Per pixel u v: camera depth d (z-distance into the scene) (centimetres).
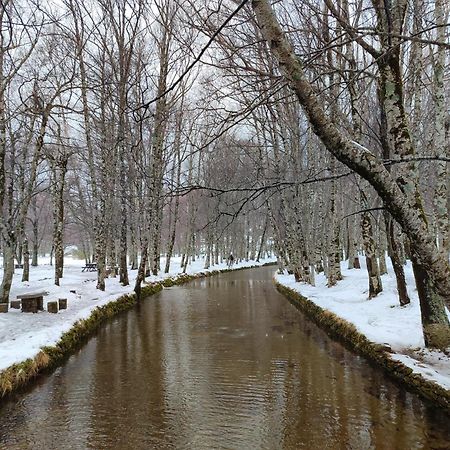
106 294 1705
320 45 711
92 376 778
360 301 1313
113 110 1582
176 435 534
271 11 366
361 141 1113
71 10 1500
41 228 4253
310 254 1895
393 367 712
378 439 509
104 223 1880
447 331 718
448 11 881
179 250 6356
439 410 562
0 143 1191
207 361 870
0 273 2605
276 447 497
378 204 1482
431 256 448
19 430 553
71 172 3931
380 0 612
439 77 887
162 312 1548
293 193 2056
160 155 1920
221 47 668
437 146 931
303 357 882
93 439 527
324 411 597
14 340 848
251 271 4419
